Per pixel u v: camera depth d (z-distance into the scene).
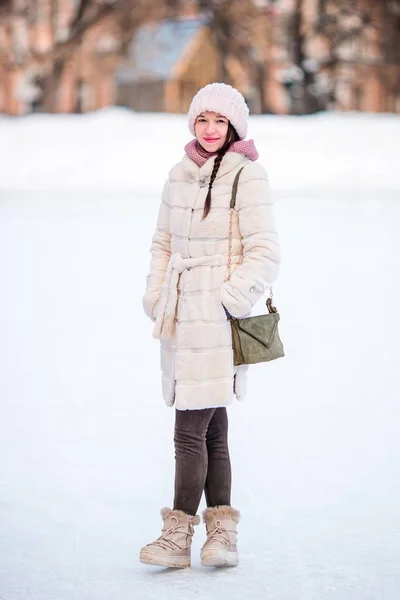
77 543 6.02
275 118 50.41
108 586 5.35
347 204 28.75
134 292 15.33
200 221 5.75
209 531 5.72
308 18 75.94
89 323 13.09
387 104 82.50
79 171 38.84
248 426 8.43
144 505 6.66
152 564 5.62
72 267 17.75
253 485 6.99
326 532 6.12
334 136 43.25
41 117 48.59
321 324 12.62
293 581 5.38
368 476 7.14
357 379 9.99
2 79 79.38
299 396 9.38
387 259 18.05
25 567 5.63
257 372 10.39
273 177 37.59
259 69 75.62
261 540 6.03
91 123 45.66
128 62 78.19
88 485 7.04
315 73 76.62
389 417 8.64
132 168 39.28
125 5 73.12
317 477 7.13
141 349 11.62
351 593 5.19
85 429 8.43
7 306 14.33
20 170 39.12
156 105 85.38
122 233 22.30
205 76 86.19
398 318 12.99
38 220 25.02
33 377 10.31
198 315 5.67
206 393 5.65
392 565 5.58
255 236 5.66
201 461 5.75
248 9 73.44
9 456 7.71
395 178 37.72
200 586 5.34
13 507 6.61
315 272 16.61
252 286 5.59
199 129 5.86
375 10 76.94
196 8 73.75
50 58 75.94
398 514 6.39
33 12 78.62
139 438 8.15
